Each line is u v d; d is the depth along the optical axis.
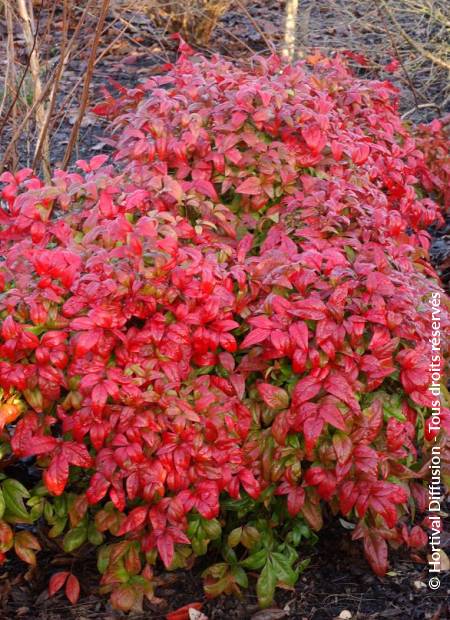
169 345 1.03
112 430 1.02
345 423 1.02
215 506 1.01
